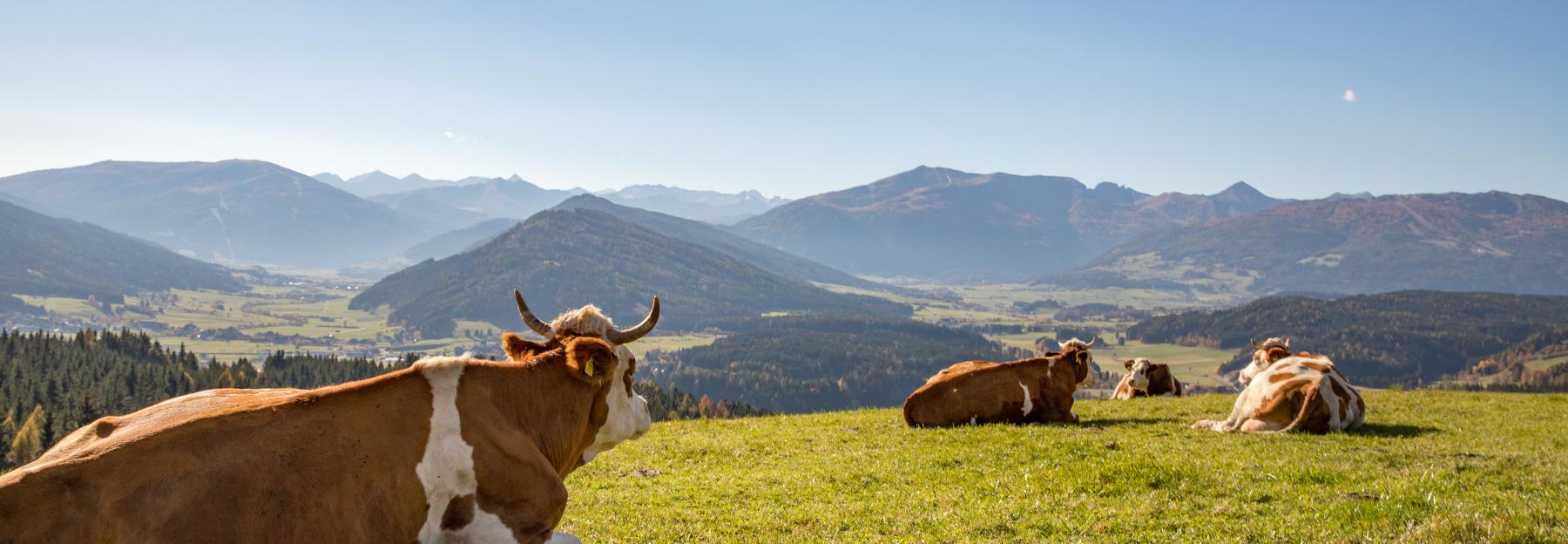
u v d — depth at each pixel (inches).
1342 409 629.6
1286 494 397.4
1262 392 647.8
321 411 213.8
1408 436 603.8
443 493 228.5
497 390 253.8
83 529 166.2
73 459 176.2
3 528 158.2
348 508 205.3
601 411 292.2
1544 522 313.6
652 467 531.8
